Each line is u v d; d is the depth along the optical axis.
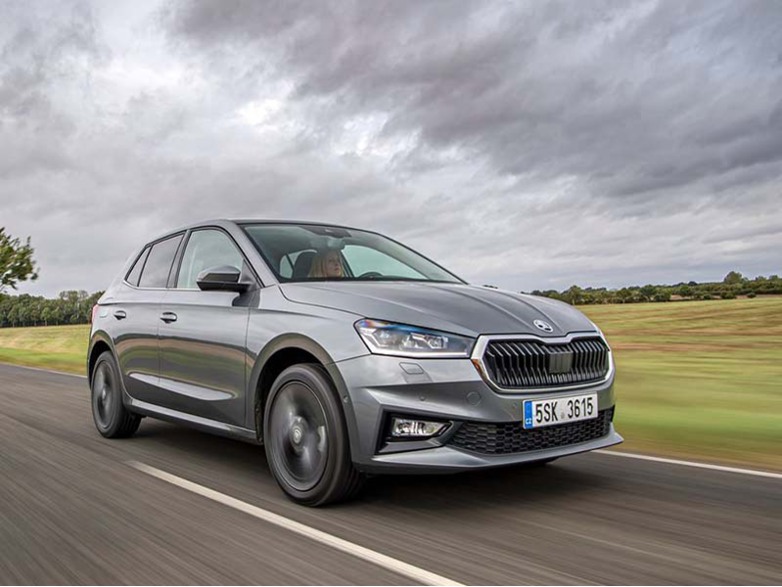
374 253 4.57
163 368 4.59
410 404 3.05
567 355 3.37
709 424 5.73
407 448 3.08
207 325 4.13
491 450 3.11
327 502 3.30
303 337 3.41
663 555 2.65
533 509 3.27
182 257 4.80
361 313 3.29
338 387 3.19
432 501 3.41
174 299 4.61
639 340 21.41
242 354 3.81
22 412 6.82
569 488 3.65
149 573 2.50
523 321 3.37
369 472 3.14
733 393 8.14
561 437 3.35
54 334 52.25
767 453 4.60
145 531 2.98
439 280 4.41
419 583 2.38
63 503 3.44
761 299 37.16
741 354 15.66
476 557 2.63
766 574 2.45
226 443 5.05
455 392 3.06
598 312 35.00
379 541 2.82
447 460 3.02
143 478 3.95
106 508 3.34
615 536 2.87
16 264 37.53
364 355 3.15
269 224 4.52
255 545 2.78
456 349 3.11
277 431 3.53
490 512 3.22
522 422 3.15
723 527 2.99
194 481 3.87
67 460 4.47
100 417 5.40
